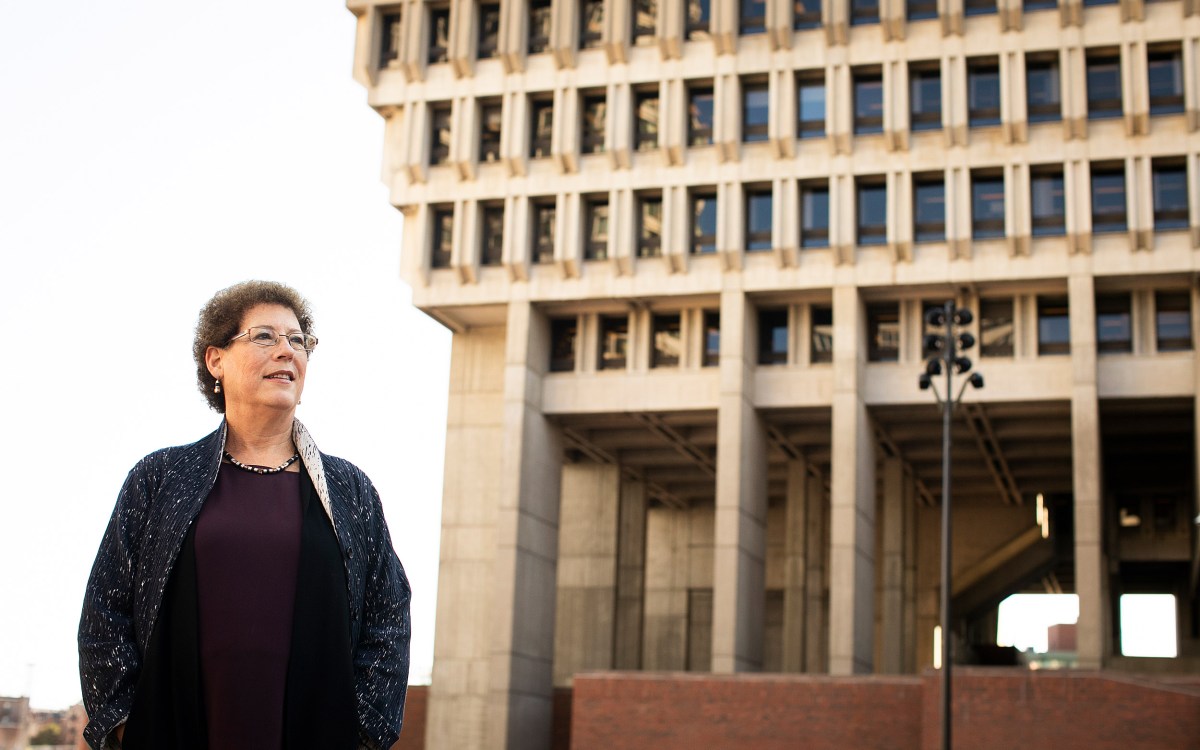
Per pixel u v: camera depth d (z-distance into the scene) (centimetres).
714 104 5141
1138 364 4838
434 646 5381
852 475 4897
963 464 5997
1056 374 4900
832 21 5000
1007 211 4856
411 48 5406
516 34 5297
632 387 5262
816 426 5531
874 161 5009
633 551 6297
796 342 5178
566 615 5975
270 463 423
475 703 5291
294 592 403
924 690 3997
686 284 5134
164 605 396
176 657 393
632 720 4431
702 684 4403
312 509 415
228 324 422
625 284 5181
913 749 4166
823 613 6531
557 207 5241
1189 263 4722
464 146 5328
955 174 4944
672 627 6725
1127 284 4866
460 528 5459
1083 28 4850
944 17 4919
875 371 5094
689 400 5188
